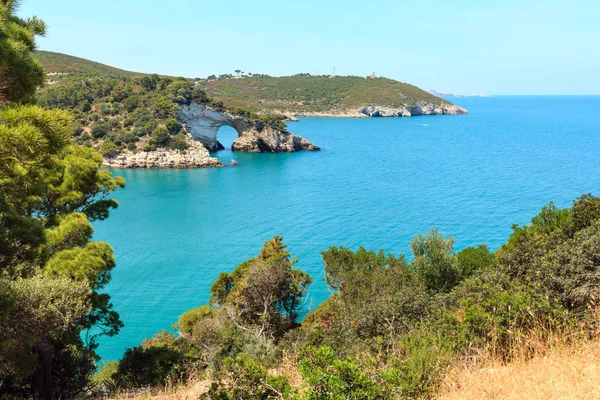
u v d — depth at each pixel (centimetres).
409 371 693
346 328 1472
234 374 652
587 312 836
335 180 9806
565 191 7806
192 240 5791
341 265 2791
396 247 5256
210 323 2389
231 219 6788
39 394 1391
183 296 4094
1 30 758
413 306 1308
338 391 548
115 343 3256
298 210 7244
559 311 845
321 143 16375
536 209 6675
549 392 586
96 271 1764
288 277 3006
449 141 16625
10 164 748
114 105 13050
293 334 2323
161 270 4744
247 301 2888
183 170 11412
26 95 830
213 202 7969
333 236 5759
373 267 2717
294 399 573
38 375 1391
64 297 1326
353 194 8312
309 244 5469
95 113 12825
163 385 1430
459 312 1002
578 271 952
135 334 3397
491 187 8406
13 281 1195
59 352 1638
